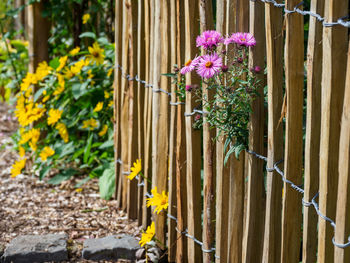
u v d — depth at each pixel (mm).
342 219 1499
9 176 4262
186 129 2434
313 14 1576
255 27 1883
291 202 1778
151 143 3018
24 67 5441
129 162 3291
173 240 2730
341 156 1475
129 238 2963
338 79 1514
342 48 1500
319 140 1664
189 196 2473
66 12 4734
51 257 2822
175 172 2660
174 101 2586
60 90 4066
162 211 2850
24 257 2795
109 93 4082
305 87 2527
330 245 1619
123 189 3439
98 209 3521
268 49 1794
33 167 4469
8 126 6051
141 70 3084
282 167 1881
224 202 2178
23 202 3662
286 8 1675
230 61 2031
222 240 2213
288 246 1810
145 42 3043
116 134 3588
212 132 2254
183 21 2473
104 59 4246
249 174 1977
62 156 4113
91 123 4027
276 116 1831
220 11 2080
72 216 3395
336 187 1589
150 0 2869
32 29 4559
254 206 1999
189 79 2361
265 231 1906
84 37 4750
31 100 4246
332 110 1525
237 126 1977
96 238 2994
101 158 4133
